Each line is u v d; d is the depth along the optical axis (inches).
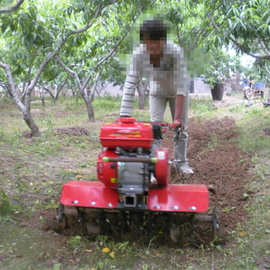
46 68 383.6
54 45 331.9
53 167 238.4
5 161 232.7
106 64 460.4
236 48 290.8
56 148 292.0
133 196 124.8
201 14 344.5
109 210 137.4
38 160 251.4
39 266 113.4
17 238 130.6
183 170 224.4
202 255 127.3
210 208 173.9
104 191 133.0
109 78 670.5
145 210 129.3
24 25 258.2
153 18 144.7
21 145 291.7
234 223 156.5
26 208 161.6
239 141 321.7
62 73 484.4
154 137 136.1
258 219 157.2
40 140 319.6
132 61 147.9
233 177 222.7
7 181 195.9
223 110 584.4
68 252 124.0
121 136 124.0
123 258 122.3
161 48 146.1
